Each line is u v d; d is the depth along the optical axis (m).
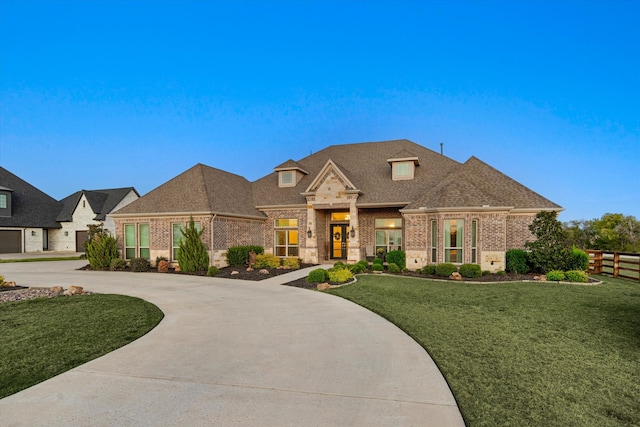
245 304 10.62
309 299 11.31
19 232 36.06
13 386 5.00
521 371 5.47
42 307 10.20
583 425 3.99
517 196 19.03
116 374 5.43
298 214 22.88
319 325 8.23
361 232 22.34
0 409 4.36
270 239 23.55
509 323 8.30
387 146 26.36
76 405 4.45
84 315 9.23
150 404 4.47
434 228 17.81
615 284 14.60
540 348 6.54
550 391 4.80
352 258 21.00
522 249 18.19
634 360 5.94
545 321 8.48
